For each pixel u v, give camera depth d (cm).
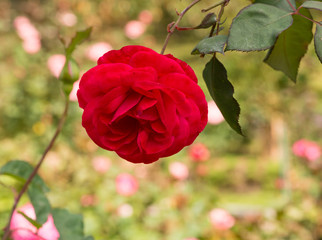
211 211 309
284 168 385
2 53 430
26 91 411
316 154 341
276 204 352
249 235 315
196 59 601
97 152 393
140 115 64
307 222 327
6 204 294
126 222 304
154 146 66
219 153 579
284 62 86
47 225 163
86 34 69
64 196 326
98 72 64
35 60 423
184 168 336
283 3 65
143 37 525
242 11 62
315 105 445
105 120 65
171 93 63
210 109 362
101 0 532
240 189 503
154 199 323
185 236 300
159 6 615
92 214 311
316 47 62
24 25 394
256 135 606
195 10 607
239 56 468
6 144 383
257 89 463
